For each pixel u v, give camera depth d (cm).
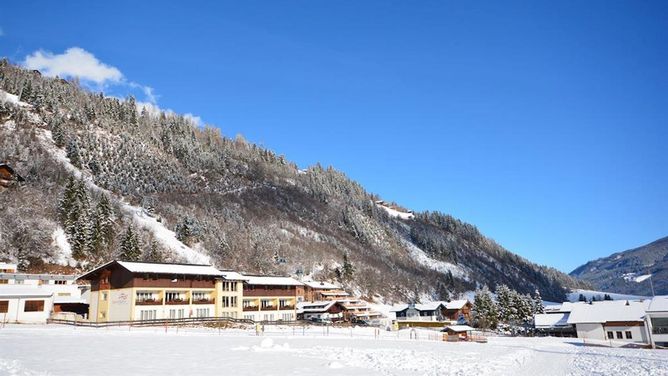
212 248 14862
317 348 4684
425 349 5331
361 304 14175
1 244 9844
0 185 12125
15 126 19288
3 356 3152
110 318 7588
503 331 11212
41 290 7675
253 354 3897
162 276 7888
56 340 4528
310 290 14212
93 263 10819
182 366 3064
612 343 7888
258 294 9944
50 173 14838
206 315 8388
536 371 3588
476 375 2991
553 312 12044
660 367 3606
